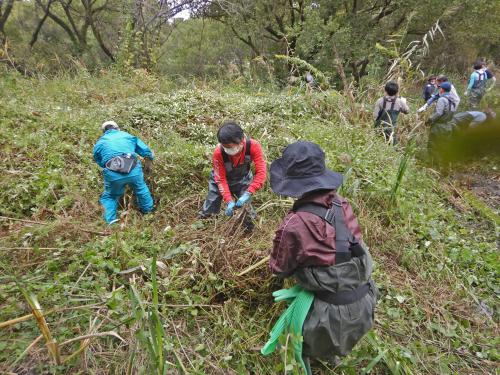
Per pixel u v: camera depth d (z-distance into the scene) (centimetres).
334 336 215
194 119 617
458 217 469
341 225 214
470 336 302
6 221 376
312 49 1195
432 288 346
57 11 1880
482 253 398
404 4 1195
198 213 412
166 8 1312
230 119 614
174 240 347
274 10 1346
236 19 1352
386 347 269
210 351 261
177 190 457
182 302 293
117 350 251
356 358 261
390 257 381
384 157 517
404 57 652
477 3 1171
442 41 1312
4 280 293
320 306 215
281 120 621
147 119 603
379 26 1272
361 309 217
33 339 251
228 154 348
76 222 358
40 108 612
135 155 414
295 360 226
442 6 1165
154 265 206
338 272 207
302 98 697
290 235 208
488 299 340
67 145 489
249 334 277
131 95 815
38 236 331
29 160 459
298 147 219
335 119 646
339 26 1234
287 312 227
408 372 256
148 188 455
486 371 276
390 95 607
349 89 678
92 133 538
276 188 218
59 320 257
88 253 310
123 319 254
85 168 464
